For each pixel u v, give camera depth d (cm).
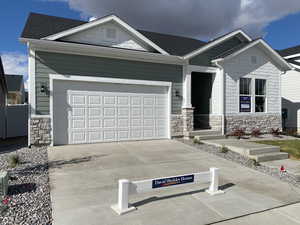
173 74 1024
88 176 506
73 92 849
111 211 340
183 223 311
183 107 1043
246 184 488
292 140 1045
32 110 791
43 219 309
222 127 1107
